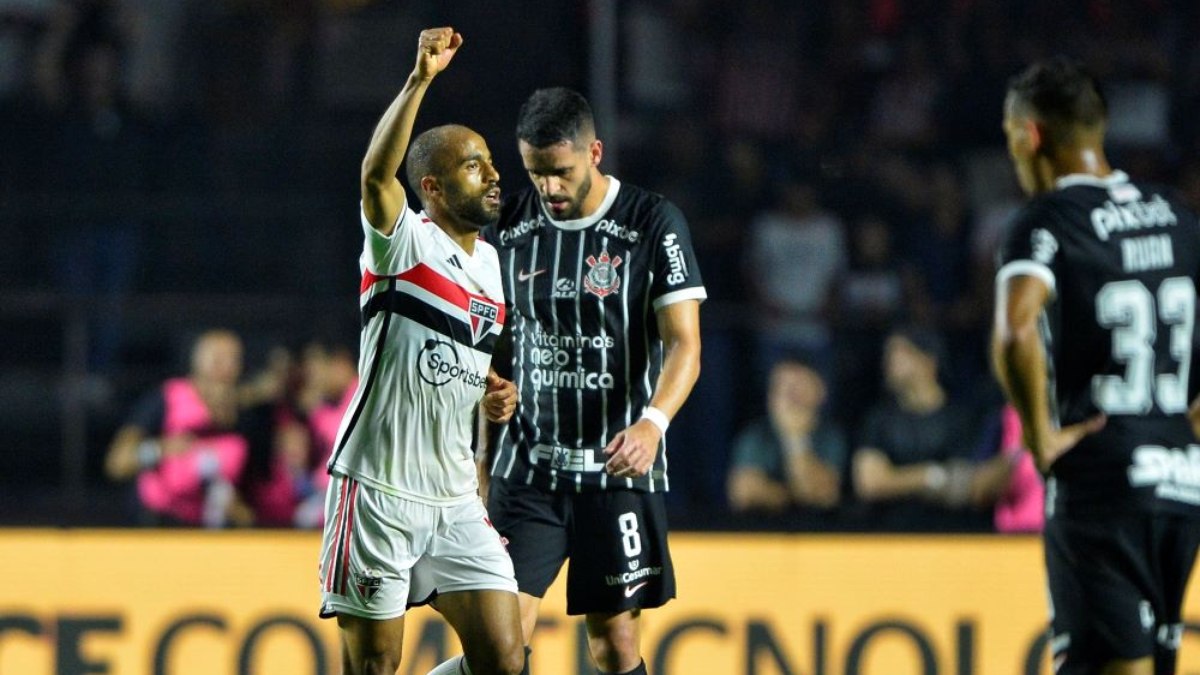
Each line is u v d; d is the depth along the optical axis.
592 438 17.48
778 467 28.81
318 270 36.03
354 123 38.34
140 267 35.56
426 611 22.97
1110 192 15.32
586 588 17.62
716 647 23.39
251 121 38.00
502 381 16.94
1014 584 23.72
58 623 23.03
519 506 17.69
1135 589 15.09
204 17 38.91
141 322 32.59
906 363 28.72
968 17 40.06
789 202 35.56
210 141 37.38
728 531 23.69
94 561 23.16
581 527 17.59
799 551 23.62
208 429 28.20
